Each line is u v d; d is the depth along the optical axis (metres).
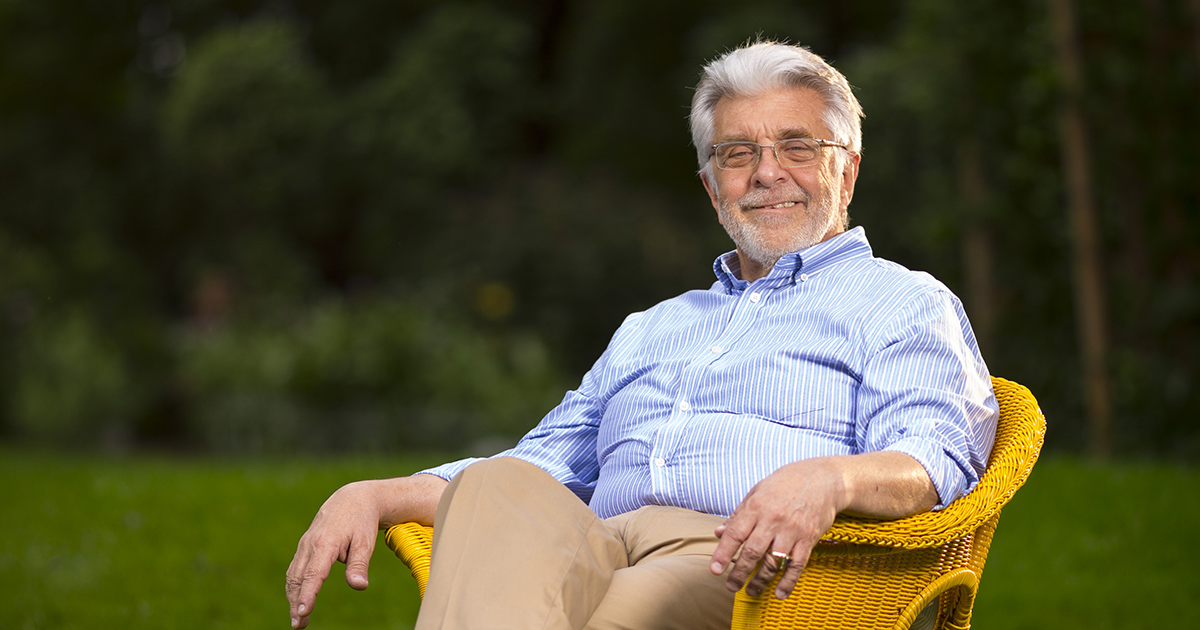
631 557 2.96
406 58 25.14
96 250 24.38
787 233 3.43
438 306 20.23
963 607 2.93
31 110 26.59
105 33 27.17
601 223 23.97
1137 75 10.48
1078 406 11.41
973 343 3.17
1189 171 10.51
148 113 26.73
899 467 2.59
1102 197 10.73
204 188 25.42
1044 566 6.09
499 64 24.89
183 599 5.91
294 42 25.58
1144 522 6.65
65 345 20.44
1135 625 5.17
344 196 25.02
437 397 16.25
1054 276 11.59
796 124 3.44
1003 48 11.44
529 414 16.52
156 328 22.08
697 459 3.10
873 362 2.99
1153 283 10.68
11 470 10.51
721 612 2.72
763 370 3.13
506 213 24.45
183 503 8.17
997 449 2.98
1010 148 11.72
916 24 12.09
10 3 26.84
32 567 6.53
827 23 23.80
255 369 16.64
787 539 2.40
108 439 20.17
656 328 3.58
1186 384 10.30
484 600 2.51
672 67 24.05
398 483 3.10
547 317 23.05
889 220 17.36
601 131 24.38
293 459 13.99
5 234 23.91
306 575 2.91
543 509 2.65
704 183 3.70
